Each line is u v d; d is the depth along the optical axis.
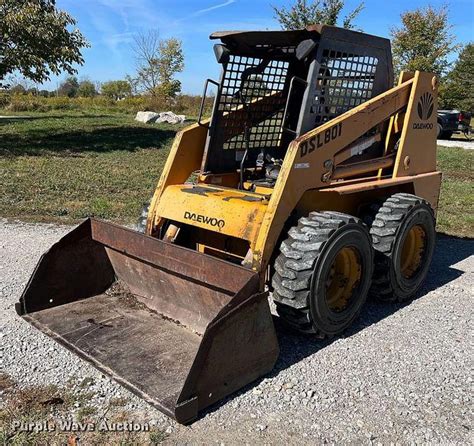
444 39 32.00
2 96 36.88
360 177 5.16
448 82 35.06
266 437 3.27
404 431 3.37
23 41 16.11
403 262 5.48
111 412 3.44
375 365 4.12
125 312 4.65
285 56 5.09
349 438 3.29
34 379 3.76
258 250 4.07
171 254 4.21
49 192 9.70
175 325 4.43
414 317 5.05
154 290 4.67
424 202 5.29
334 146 4.62
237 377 3.64
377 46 5.10
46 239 7.10
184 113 35.25
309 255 4.07
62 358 4.04
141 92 50.81
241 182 5.00
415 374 4.02
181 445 3.16
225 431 3.30
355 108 4.85
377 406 3.61
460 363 4.21
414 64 31.17
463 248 7.52
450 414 3.56
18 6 16.23
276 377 3.89
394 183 5.21
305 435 3.30
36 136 18.08
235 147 5.21
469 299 5.56
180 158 4.97
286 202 4.20
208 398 3.46
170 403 3.36
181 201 4.65
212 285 3.98
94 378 3.79
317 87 4.58
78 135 18.92
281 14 20.95
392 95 5.24
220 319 3.40
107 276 5.01
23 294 4.52
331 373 3.98
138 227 5.05
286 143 5.45
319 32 4.43
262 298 3.65
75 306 4.73
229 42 4.75
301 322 4.18
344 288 4.57
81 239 4.77
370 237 4.59
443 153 17.33
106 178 11.19
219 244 4.80
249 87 5.10
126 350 4.00
